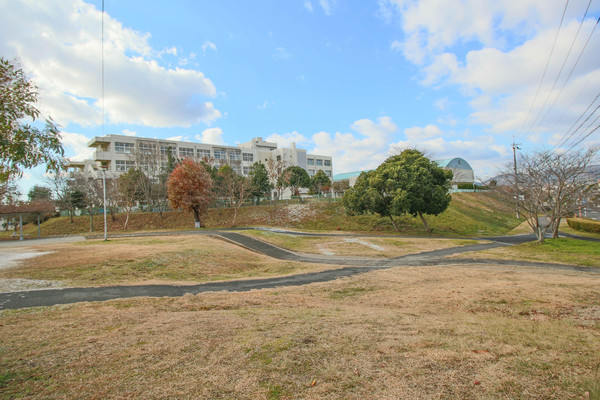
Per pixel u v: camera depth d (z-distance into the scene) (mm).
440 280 10945
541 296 7719
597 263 15125
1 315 6523
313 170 81062
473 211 41094
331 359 3730
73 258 13727
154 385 3088
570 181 22391
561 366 3605
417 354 3906
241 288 10297
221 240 23656
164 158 50844
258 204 48625
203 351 3951
